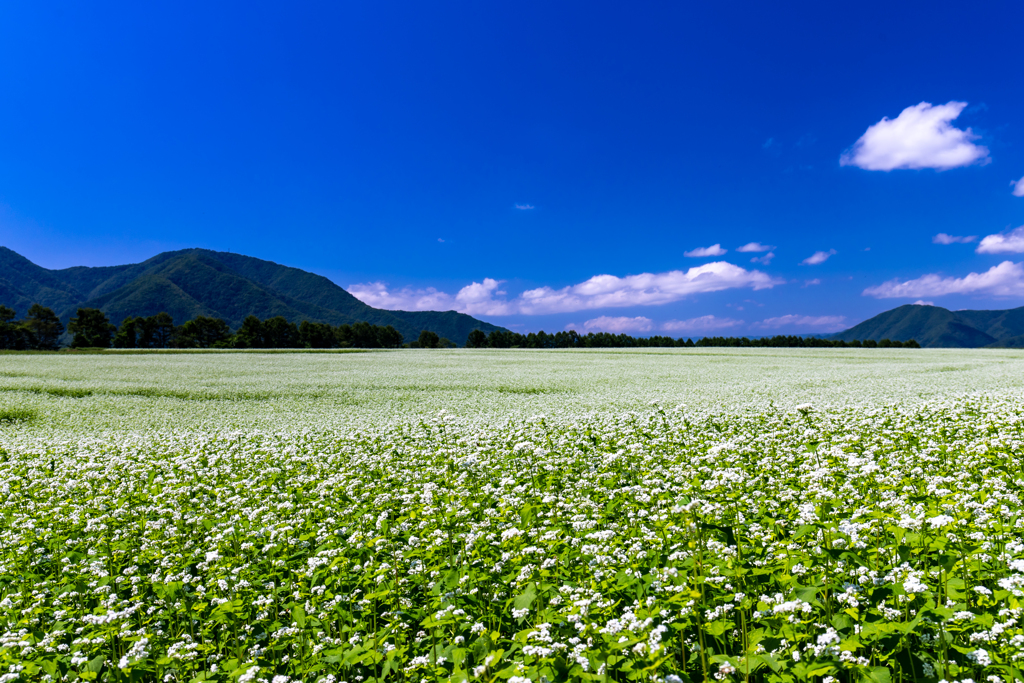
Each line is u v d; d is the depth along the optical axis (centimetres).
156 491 1052
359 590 558
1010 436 1037
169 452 1434
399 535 700
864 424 1362
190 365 4259
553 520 729
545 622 449
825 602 433
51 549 756
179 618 572
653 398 2216
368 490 988
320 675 461
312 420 2006
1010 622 388
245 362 4694
